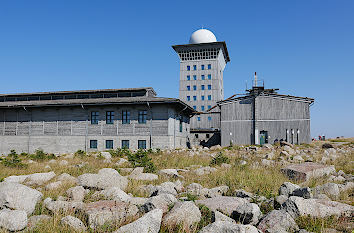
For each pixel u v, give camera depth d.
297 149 26.69
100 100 32.91
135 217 5.25
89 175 8.48
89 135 32.25
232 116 40.09
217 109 59.44
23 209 5.73
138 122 31.36
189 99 72.75
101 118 32.25
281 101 38.50
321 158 16.91
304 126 37.56
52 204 6.08
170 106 31.42
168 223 4.86
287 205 5.46
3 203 5.60
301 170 10.37
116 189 6.96
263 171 11.53
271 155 18.28
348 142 36.47
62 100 35.38
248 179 9.73
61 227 4.93
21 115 34.09
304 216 5.22
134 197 6.92
